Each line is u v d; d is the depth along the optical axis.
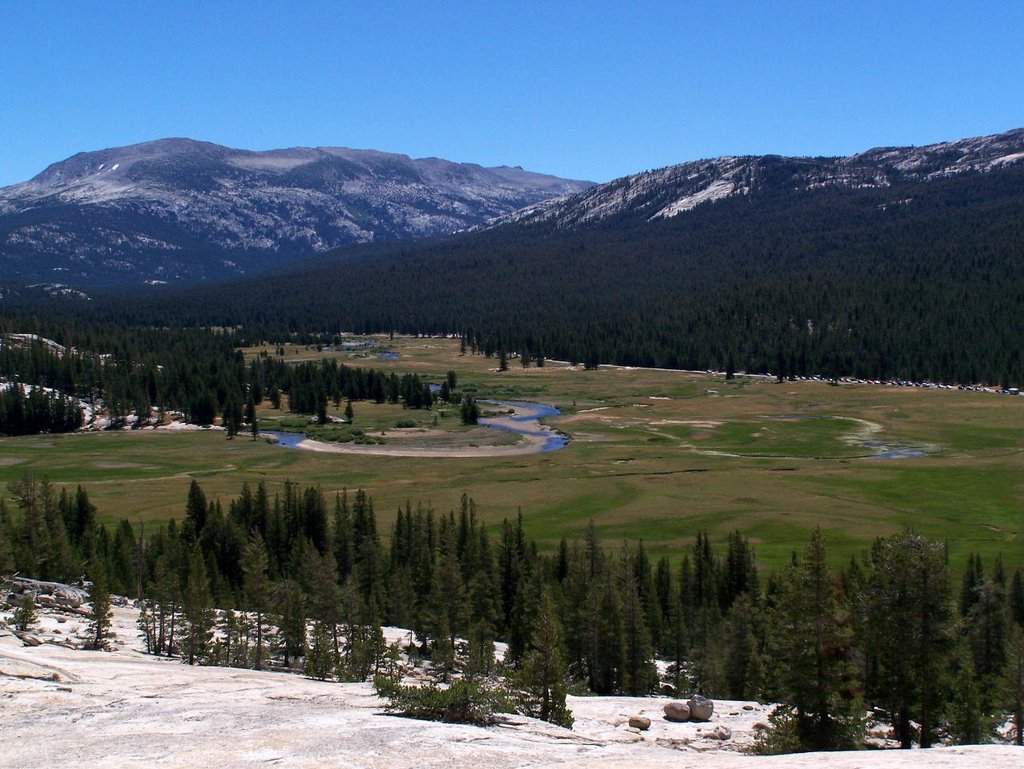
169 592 57.91
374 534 101.56
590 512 122.62
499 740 28.86
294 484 115.69
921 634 39.84
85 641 52.69
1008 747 27.64
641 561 82.56
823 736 38.34
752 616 65.19
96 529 103.25
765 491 133.62
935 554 40.09
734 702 50.00
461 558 84.94
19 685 33.88
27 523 78.31
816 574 38.78
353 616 65.06
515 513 122.75
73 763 25.22
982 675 55.91
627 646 62.81
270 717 30.92
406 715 32.22
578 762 26.28
